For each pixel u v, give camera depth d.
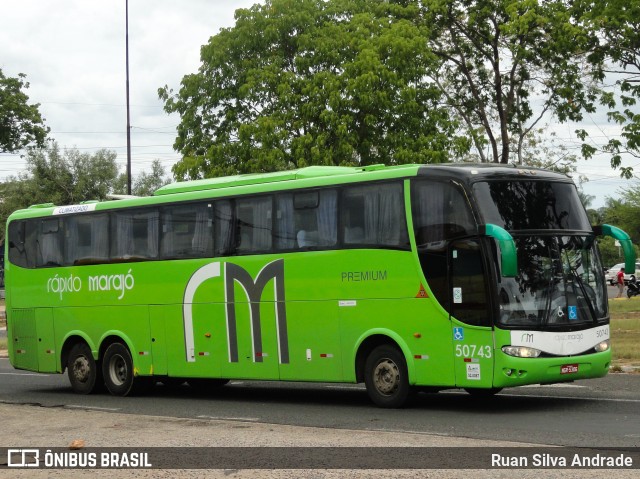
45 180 77.69
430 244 14.97
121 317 19.83
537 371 14.25
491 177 14.84
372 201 15.74
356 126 33.88
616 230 15.35
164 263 19.02
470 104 39.72
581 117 37.66
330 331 16.19
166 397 19.45
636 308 39.53
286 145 33.94
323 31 34.69
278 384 21.47
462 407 15.52
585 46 29.88
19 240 21.97
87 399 19.55
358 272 15.82
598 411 14.39
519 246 14.58
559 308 14.64
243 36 35.22
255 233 17.42
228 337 17.81
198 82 35.88
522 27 35.09
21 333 21.84
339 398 17.83
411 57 34.09
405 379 15.31
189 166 35.06
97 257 20.34
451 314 14.66
